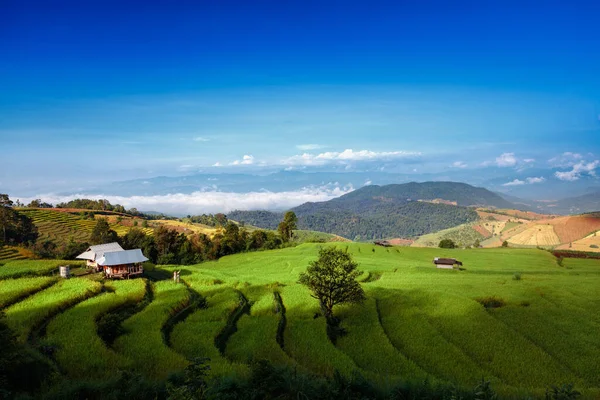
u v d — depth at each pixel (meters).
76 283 62.53
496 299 66.50
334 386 24.00
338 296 56.53
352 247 159.12
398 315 58.56
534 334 51.03
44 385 25.23
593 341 48.75
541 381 38.38
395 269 106.50
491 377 38.31
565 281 83.50
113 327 43.91
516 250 158.75
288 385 22.67
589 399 29.77
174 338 45.41
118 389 23.83
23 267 77.38
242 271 107.62
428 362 42.66
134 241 147.12
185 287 67.75
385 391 25.08
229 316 55.75
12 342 26.30
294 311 59.41
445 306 61.84
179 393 18.72
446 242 186.12
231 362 37.69
